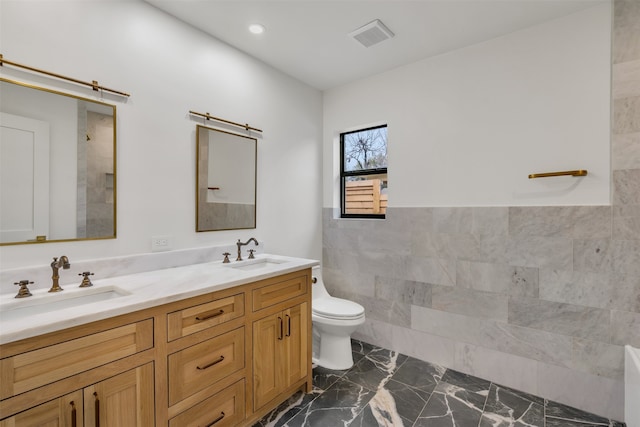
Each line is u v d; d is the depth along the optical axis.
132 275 1.73
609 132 1.85
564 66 1.99
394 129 2.74
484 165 2.29
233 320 1.61
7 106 1.38
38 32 1.46
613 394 1.82
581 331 1.92
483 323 2.27
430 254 2.52
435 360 2.50
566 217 1.96
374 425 1.76
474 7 1.91
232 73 2.35
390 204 2.75
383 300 2.79
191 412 1.42
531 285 2.09
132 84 1.79
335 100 3.13
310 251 3.07
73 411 1.08
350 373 2.34
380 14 1.98
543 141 2.06
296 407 1.92
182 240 2.04
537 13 1.97
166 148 1.95
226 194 2.30
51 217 1.50
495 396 2.06
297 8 1.92
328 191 3.19
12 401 0.96
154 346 1.29
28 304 1.30
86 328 1.11
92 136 1.63
